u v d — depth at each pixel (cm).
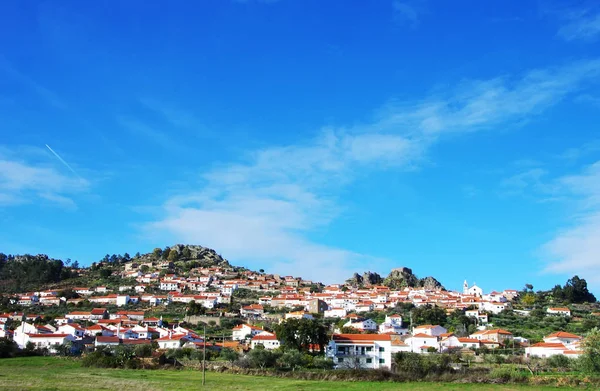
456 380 10612
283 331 15788
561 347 16612
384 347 14562
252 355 13488
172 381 10412
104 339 18788
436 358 14275
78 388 9225
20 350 16025
